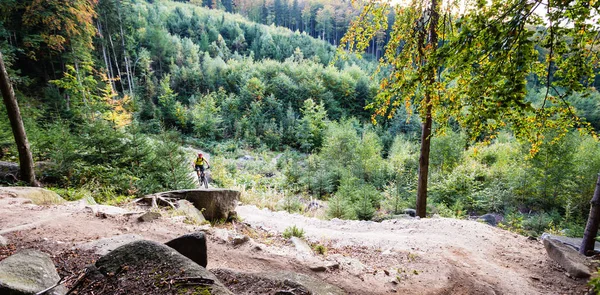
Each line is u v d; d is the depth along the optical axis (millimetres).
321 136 41062
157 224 6117
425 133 10266
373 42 90062
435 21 5613
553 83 3152
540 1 2676
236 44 75062
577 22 2650
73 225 5488
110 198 9250
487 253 6133
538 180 15680
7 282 2379
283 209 14281
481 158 23438
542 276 5156
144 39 53188
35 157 11836
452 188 17438
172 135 12125
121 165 11258
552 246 5840
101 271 2693
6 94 8859
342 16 98875
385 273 4871
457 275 5020
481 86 3111
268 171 28125
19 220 5539
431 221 8500
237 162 30812
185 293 2297
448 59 3178
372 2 5785
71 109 21453
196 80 51438
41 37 24172
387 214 12570
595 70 3014
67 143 10750
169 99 43344
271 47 75312
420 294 4320
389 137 39594
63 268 3559
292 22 115062
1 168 10297
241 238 5477
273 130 43125
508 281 4910
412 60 6051
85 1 26125
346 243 6781
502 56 2916
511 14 2914
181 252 3500
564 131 3979
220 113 45500
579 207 15266
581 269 4973
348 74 57750
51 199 8055
